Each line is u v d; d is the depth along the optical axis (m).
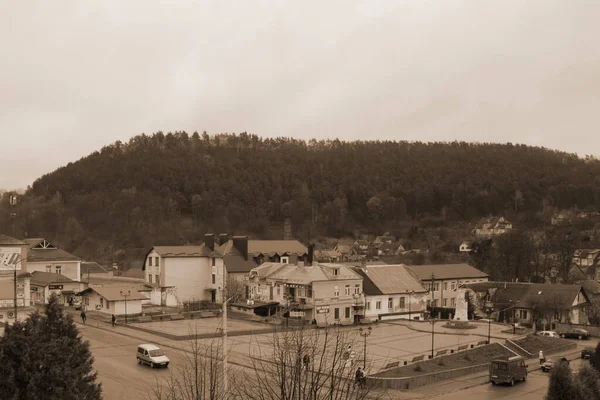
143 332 67.25
